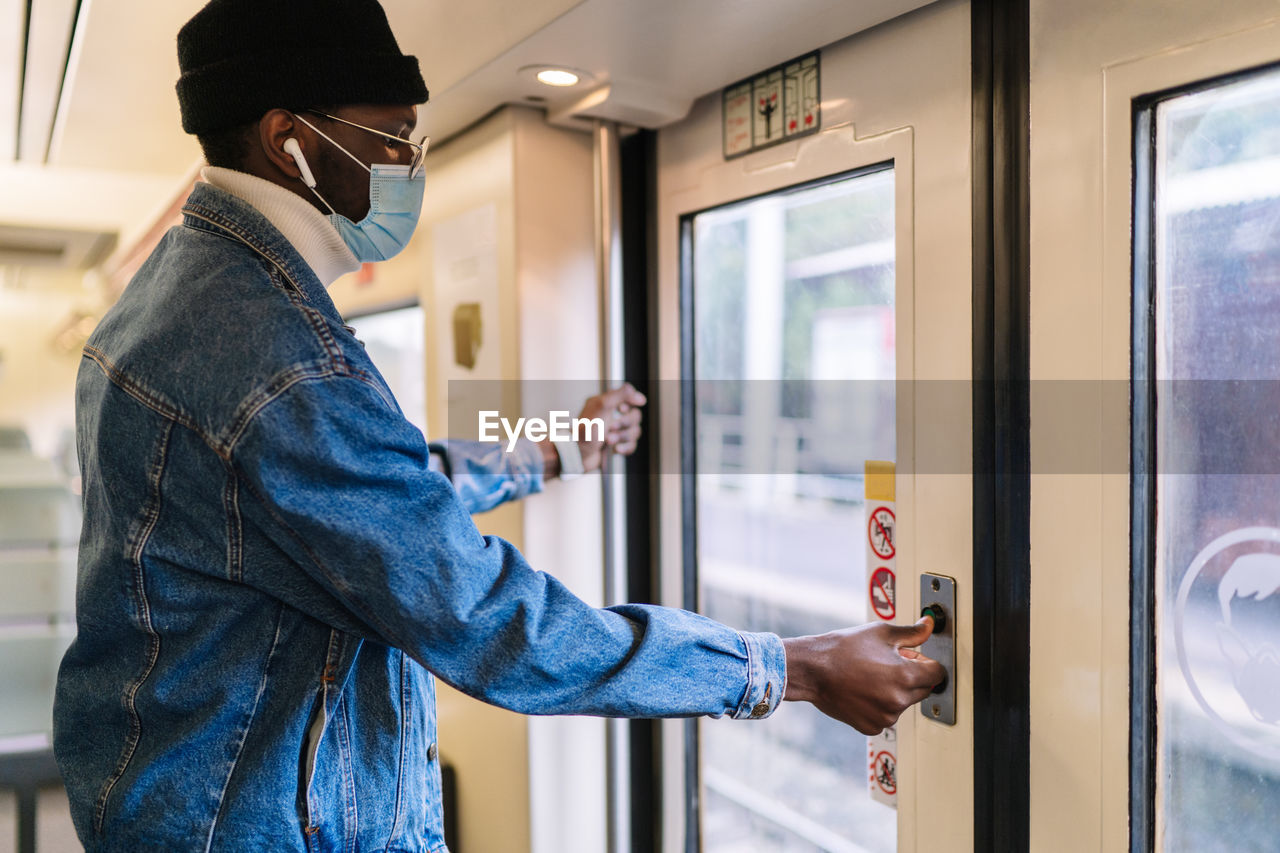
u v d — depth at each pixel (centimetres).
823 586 145
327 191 89
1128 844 99
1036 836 108
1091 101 98
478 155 171
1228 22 86
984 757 112
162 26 156
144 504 79
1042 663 106
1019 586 108
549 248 163
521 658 77
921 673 99
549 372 164
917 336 119
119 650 84
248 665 81
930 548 118
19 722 261
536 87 147
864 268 134
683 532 167
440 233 188
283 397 73
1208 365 93
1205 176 92
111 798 80
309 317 78
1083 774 103
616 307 156
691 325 165
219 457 76
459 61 139
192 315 78
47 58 178
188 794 79
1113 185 96
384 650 88
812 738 151
